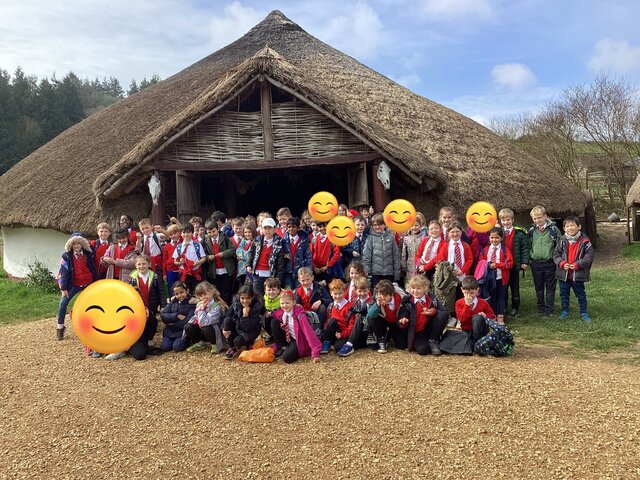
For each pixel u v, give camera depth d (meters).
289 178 12.44
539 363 4.56
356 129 8.47
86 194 9.72
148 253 6.64
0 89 40.22
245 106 9.23
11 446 3.41
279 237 6.07
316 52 14.78
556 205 11.44
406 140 11.12
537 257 6.56
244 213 14.23
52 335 6.28
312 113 8.73
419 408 3.63
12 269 13.01
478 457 2.99
